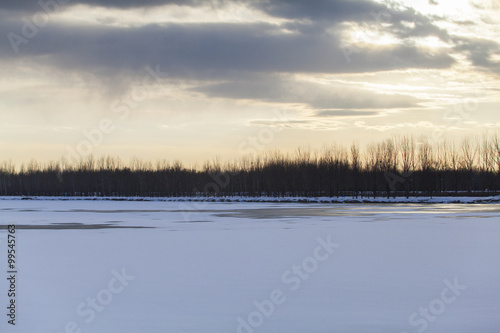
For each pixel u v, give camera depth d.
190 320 14.95
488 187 106.06
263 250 27.95
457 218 50.06
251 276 20.78
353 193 106.81
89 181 132.38
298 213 59.16
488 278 20.23
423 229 38.91
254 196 108.00
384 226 41.56
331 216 53.75
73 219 51.94
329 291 18.25
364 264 23.39
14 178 144.62
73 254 26.73
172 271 21.89
